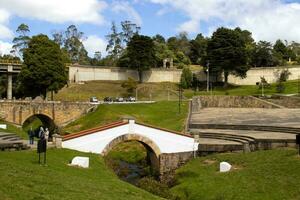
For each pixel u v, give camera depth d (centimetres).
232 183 3691
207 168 4422
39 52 9912
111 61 17975
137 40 14125
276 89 12644
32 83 9938
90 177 3331
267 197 3256
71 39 18225
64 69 10406
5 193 2150
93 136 4669
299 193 3189
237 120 7438
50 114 8906
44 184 2538
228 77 14888
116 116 8500
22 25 14788
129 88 12656
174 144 5081
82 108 9250
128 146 6462
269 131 6244
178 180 4384
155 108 9612
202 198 3628
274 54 17900
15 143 4053
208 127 6850
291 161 3844
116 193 2817
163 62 16225
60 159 3791
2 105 8388
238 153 4800
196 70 14975
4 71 10656
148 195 3153
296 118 7450
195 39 19838
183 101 10694
